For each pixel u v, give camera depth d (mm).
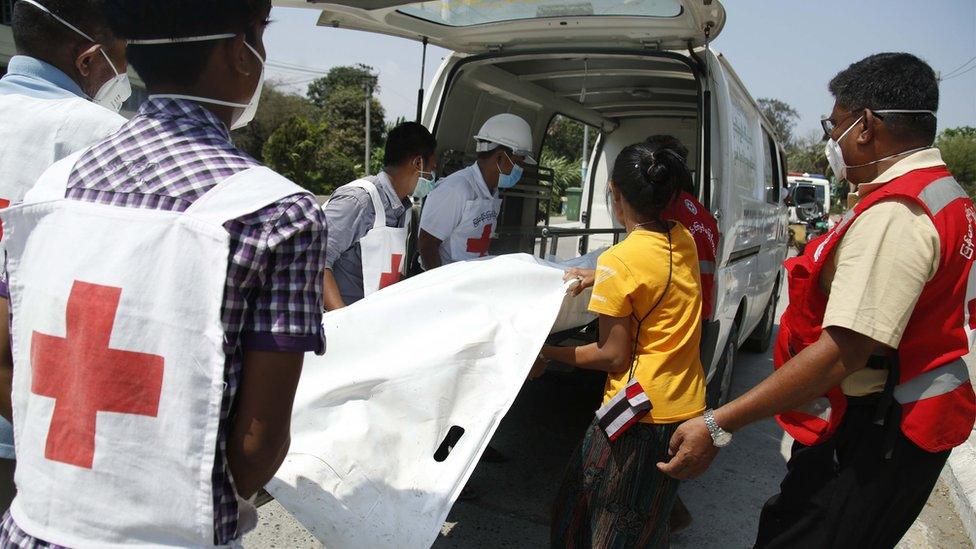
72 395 1136
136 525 1132
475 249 3664
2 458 1710
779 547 2115
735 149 3871
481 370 2125
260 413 1148
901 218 1763
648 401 2145
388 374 2016
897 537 2086
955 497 3793
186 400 1098
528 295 2484
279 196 1135
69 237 1157
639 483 2188
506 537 3205
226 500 1165
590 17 3436
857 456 1947
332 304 2980
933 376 1866
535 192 5238
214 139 1220
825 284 1983
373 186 3162
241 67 1267
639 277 2148
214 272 1079
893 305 1735
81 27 1904
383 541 1716
